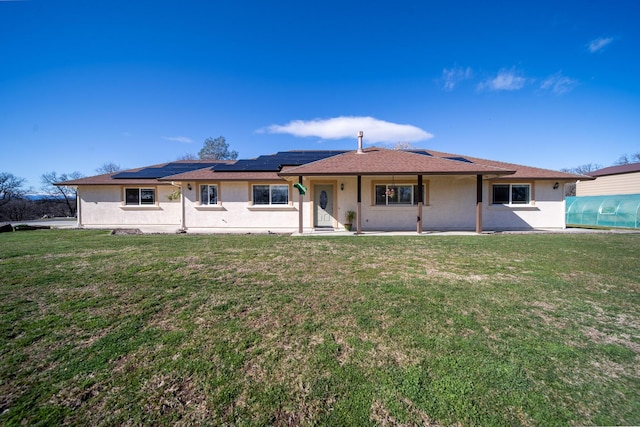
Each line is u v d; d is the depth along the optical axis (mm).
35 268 6328
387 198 14398
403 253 8117
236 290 4949
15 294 4719
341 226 14422
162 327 3615
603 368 2822
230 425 2148
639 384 2594
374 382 2596
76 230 14891
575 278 5684
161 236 12094
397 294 4742
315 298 4582
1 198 32062
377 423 2160
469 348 3135
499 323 3725
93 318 3852
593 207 18609
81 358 2947
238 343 3240
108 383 2590
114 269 6273
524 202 14680
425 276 5816
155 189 16688
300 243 9930
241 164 15859
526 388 2529
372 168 12352
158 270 6207
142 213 16609
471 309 4156
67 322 3732
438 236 11648
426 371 2744
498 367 2809
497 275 5887
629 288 5105
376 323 3711
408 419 2197
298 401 2381
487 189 14594
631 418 2203
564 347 3172
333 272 6102
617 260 7180
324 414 2250
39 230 14938
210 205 14688
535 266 6602
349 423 2160
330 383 2586
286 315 3957
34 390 2496
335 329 3561
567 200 20859
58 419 2189
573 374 2727
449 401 2371
